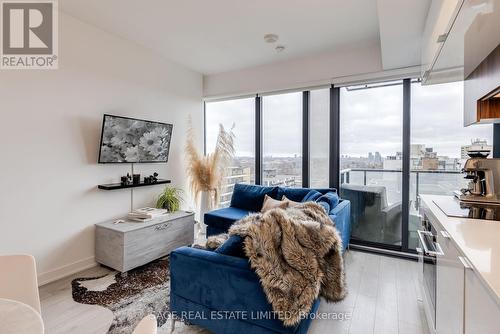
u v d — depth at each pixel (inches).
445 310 53.6
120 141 123.0
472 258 38.7
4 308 38.0
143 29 117.1
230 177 170.7
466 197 77.4
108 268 113.7
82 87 111.2
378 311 82.8
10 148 91.6
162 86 148.2
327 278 68.4
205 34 121.6
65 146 106.1
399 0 73.0
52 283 100.0
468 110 71.7
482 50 59.3
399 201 130.4
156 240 119.3
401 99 129.0
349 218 130.0
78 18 108.3
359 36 121.5
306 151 151.3
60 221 104.9
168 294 92.4
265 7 99.4
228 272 61.4
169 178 155.0
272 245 59.1
